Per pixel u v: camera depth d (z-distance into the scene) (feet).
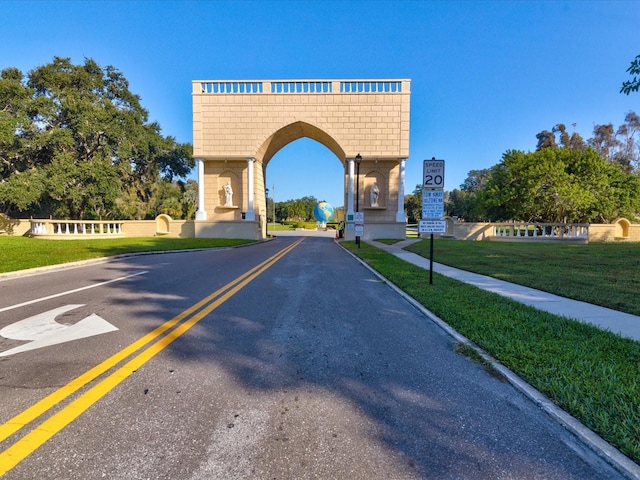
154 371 11.75
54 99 102.63
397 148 101.04
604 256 46.37
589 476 7.13
